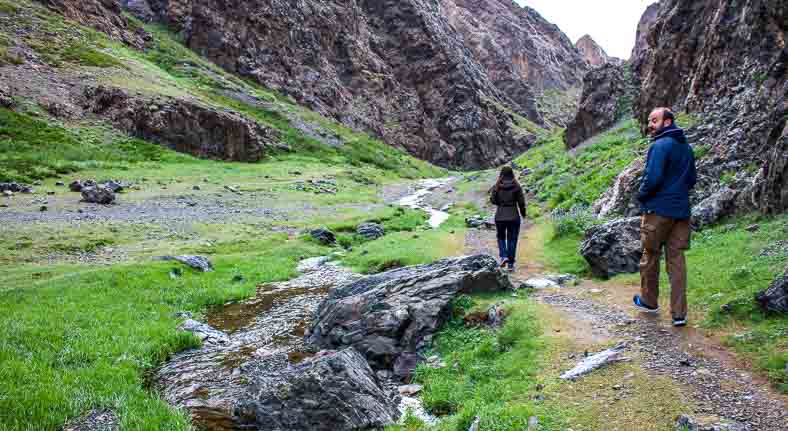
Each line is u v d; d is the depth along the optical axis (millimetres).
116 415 7461
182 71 91250
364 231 27531
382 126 131750
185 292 15117
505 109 181875
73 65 62625
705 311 8047
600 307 9516
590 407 5930
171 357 10445
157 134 58656
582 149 45531
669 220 7867
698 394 5809
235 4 113312
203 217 30094
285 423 7102
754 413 5285
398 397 7969
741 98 20672
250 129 68875
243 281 17188
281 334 11875
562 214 23859
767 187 11859
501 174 14414
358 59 139750
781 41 21062
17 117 48938
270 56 115062
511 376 7391
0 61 55469
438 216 37094
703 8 34562
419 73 155250
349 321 10500
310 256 22281
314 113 109812
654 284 8562
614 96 53281
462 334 9602
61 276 15883
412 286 11078
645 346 7285
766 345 6555
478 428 5941
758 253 9797
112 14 93562
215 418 7676
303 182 52750
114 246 21766
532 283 12133
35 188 35281
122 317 12336
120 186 37031
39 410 7262
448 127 148250
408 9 162000
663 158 7691
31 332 10500
